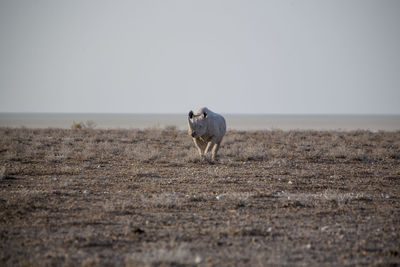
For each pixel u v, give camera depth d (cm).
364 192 4222
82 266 2153
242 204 3544
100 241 2558
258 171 5506
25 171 5275
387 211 3403
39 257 2283
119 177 4944
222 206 3484
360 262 2247
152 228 2847
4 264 2166
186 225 2920
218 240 2597
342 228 2894
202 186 4409
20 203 3459
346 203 3672
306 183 4678
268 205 3556
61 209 3331
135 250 2402
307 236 2698
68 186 4328
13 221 2967
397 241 2622
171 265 2161
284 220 3088
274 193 4072
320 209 3441
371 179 5034
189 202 3625
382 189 4403
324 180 4912
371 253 2398
